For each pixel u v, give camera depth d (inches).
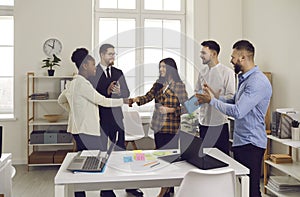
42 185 180.4
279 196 146.3
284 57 172.6
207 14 231.5
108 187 94.5
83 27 225.6
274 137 156.3
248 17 220.8
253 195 109.0
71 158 106.0
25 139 224.8
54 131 214.2
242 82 108.7
